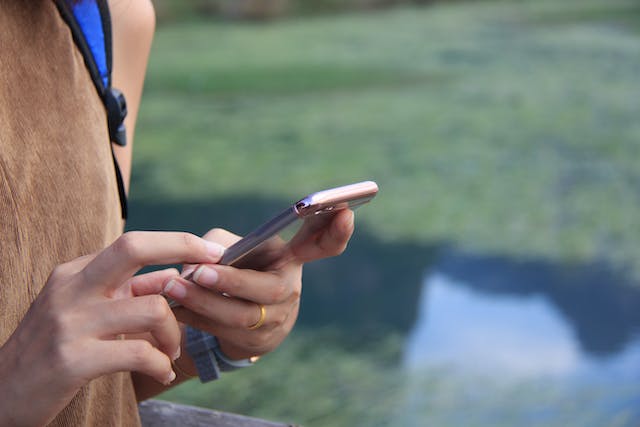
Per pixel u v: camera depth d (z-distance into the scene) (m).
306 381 4.48
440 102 9.20
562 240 5.97
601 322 5.20
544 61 11.02
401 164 7.29
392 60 11.13
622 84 9.83
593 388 4.50
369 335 5.10
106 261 0.53
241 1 13.82
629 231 6.04
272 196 6.69
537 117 8.61
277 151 7.70
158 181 7.08
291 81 10.16
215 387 4.34
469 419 4.18
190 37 12.70
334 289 5.70
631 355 4.85
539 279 5.59
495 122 8.45
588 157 7.45
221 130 8.36
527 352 4.92
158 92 9.80
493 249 5.88
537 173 7.07
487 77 10.23
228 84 10.06
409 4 15.00
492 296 5.52
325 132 8.21
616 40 12.12
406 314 5.37
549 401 4.38
